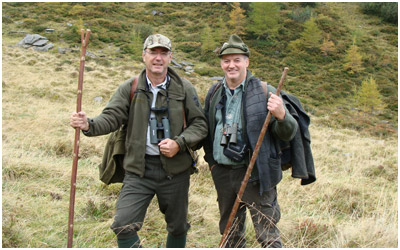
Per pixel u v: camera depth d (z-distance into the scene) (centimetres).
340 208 511
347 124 2216
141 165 275
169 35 4253
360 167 841
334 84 3294
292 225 403
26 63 2394
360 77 3538
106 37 3678
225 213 311
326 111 2630
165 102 284
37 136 753
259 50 3909
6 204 382
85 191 465
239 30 4256
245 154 290
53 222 367
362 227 382
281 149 306
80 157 646
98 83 2091
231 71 291
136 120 278
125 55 3316
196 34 4203
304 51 3953
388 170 836
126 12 4750
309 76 3397
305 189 581
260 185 281
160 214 411
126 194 277
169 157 277
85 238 343
